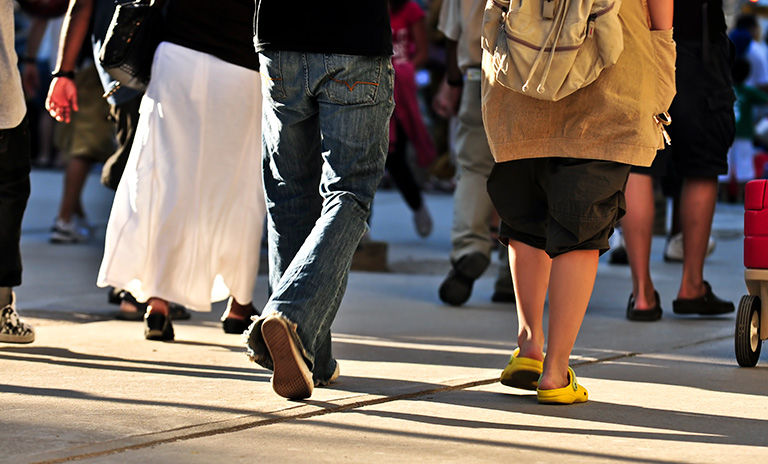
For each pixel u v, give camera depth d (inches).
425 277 673.6
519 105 307.3
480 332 463.5
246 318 447.5
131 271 407.2
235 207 417.1
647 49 301.7
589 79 291.1
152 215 410.3
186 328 461.7
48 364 366.9
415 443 265.9
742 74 1216.8
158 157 409.7
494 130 312.7
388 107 306.8
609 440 272.4
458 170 561.3
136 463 242.8
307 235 321.1
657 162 489.4
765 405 317.7
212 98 408.5
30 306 522.6
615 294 597.3
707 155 490.3
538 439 272.1
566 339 312.5
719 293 593.0
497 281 569.6
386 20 304.7
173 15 412.2
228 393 321.1
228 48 409.4
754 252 381.4
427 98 1301.7
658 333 459.8
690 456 258.1
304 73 301.3
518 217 328.2
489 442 268.1
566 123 303.7
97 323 472.7
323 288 291.6
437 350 413.7
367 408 305.6
